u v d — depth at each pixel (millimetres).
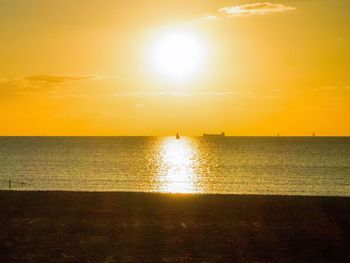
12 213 37312
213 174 141875
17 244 30562
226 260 27969
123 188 107500
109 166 166625
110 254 28797
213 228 33812
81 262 27469
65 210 38062
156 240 31328
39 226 34188
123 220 35562
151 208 38500
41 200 40906
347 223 35156
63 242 30969
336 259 28438
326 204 39938
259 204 39781
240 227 34094
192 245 30453
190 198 41688
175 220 35562
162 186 112750
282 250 29750
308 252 29469
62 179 124438
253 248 30000
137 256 28469
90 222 35031
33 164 172125
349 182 120125
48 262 27438
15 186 107188
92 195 42562
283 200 41156
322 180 124750
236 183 119125
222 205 39375
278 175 137875
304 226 34406
